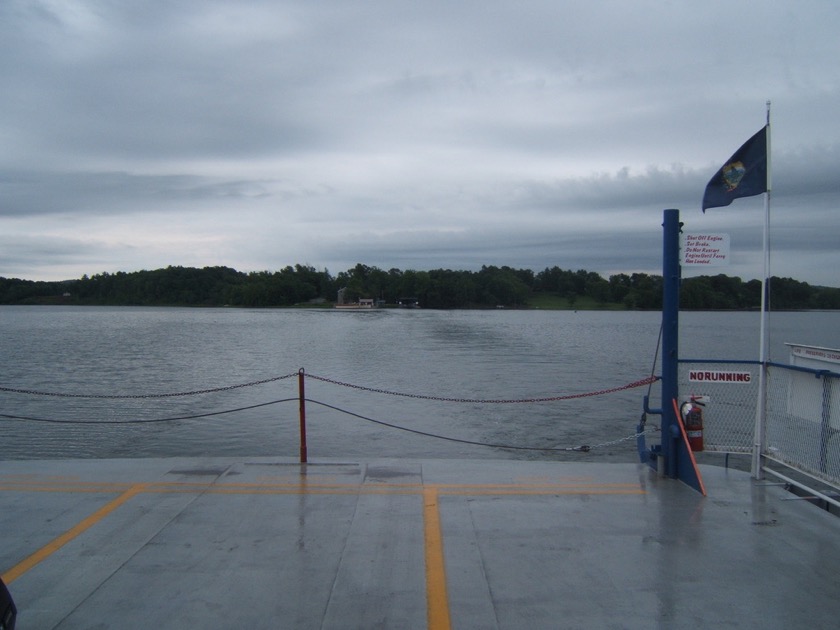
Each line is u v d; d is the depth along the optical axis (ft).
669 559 16.26
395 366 100.63
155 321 306.96
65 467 23.79
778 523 18.66
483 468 23.89
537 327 271.49
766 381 22.30
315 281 639.76
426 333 206.80
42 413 55.21
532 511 19.51
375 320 327.88
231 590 14.58
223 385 75.36
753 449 22.88
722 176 22.62
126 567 15.75
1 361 106.22
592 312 544.21
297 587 14.73
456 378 84.38
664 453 22.97
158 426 48.98
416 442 44.04
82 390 70.74
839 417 19.03
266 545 16.99
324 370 94.38
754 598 14.32
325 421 51.29
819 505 20.31
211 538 17.46
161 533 17.79
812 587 14.85
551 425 49.93
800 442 21.01
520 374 89.81
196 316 386.52
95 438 45.42
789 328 238.07
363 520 18.74
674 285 22.33
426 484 21.95
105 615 13.53
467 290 562.25
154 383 77.71
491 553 16.56
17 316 371.97
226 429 48.24
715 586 14.85
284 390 70.33
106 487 21.58
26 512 19.35
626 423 50.67
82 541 17.28
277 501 20.26
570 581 15.06
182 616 13.48
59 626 13.14
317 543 17.12
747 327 261.44
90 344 150.20
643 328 265.95
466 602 14.06
